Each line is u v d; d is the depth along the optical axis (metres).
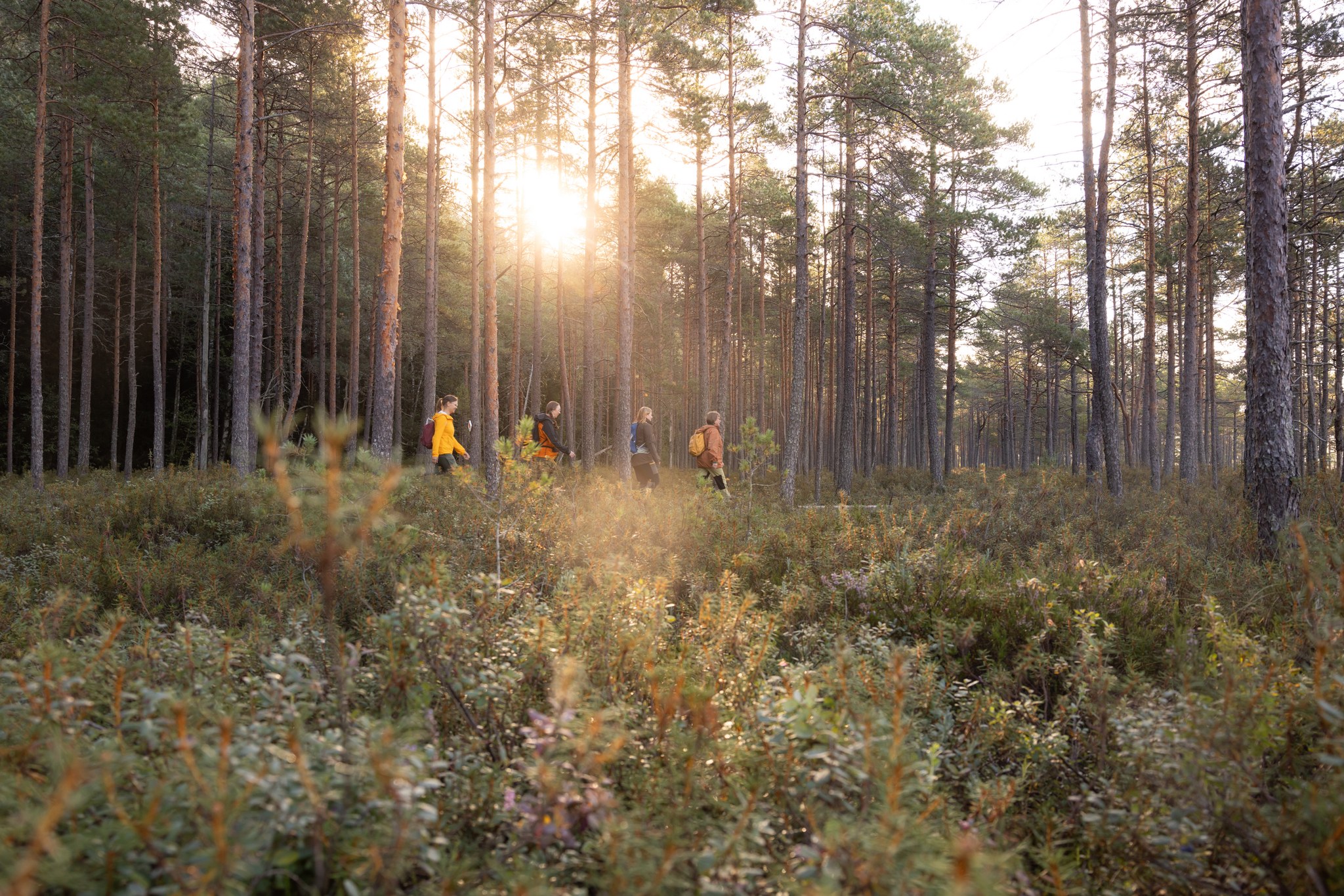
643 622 3.25
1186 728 2.21
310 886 1.69
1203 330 32.34
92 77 18.67
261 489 7.12
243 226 14.70
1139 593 4.77
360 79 23.19
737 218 25.45
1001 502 8.52
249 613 4.20
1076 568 5.36
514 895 1.55
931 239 23.77
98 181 26.05
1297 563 4.38
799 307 14.89
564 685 2.07
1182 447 19.77
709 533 6.65
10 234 28.56
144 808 1.61
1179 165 21.78
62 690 1.94
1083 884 1.95
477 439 22.41
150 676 2.60
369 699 2.60
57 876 1.20
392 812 1.59
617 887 1.51
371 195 27.77
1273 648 3.05
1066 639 3.99
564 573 4.35
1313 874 1.63
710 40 19.17
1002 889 1.52
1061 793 2.61
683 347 43.00
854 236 24.47
